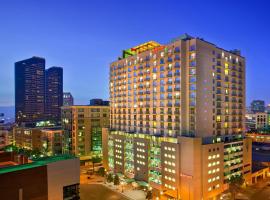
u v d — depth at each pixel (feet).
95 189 383.04
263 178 429.38
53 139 599.16
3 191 146.30
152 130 389.19
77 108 557.74
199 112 336.29
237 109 394.93
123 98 460.96
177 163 326.65
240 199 328.08
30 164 164.96
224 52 375.04
